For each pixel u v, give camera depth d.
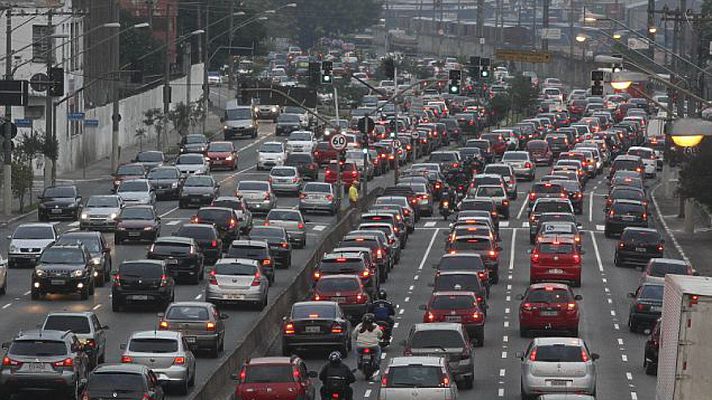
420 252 152.38
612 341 102.94
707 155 161.12
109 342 94.50
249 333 89.56
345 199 194.25
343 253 114.19
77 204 165.25
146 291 106.12
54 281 111.75
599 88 122.38
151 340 78.12
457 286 107.19
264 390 70.81
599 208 192.00
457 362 83.31
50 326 82.81
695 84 174.62
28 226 132.38
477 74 189.25
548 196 177.88
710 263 146.00
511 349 98.19
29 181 173.38
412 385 69.25
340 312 93.50
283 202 187.75
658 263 115.44
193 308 90.38
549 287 102.12
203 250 132.75
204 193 176.25
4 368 74.31
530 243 158.00
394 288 128.12
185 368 77.56
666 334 60.59
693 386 55.94
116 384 66.94
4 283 115.00
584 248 155.75
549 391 77.31
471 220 139.38
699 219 184.75
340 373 73.69
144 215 146.38
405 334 104.50
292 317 92.31
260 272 111.25
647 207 171.62
